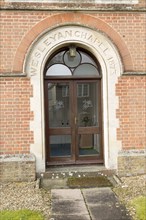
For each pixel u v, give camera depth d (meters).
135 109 7.45
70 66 7.71
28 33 7.14
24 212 5.12
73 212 5.19
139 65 7.45
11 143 7.14
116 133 7.42
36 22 7.16
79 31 7.29
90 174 7.29
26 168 7.07
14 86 7.12
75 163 7.68
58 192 6.27
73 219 4.89
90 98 7.80
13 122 7.14
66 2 7.21
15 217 4.90
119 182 6.80
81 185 6.67
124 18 7.41
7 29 7.09
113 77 7.40
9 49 7.10
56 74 7.68
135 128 7.45
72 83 7.73
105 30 7.36
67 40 7.27
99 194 6.11
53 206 5.48
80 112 7.78
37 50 7.18
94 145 7.80
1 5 7.05
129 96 7.43
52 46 7.23
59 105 7.72
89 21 7.32
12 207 5.41
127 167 7.34
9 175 7.03
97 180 7.00
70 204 5.57
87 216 5.01
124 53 7.41
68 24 7.21
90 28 7.29
